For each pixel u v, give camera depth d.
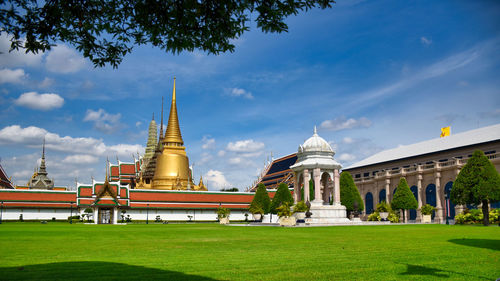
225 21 10.86
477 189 51.78
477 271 13.25
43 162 160.75
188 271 13.46
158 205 99.25
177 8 10.38
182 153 136.50
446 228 40.38
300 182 62.06
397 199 69.19
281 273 13.03
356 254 17.77
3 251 19.72
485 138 77.19
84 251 19.70
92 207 88.94
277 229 41.72
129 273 13.09
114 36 11.45
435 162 78.94
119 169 146.88
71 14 10.70
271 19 10.88
